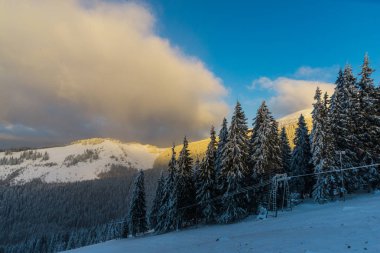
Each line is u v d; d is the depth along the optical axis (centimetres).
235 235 3706
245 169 5269
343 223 2781
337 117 5053
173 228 5994
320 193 4781
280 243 2430
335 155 4812
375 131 4769
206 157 5731
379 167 4672
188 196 6059
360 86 5062
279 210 5275
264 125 5334
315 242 2208
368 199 4197
